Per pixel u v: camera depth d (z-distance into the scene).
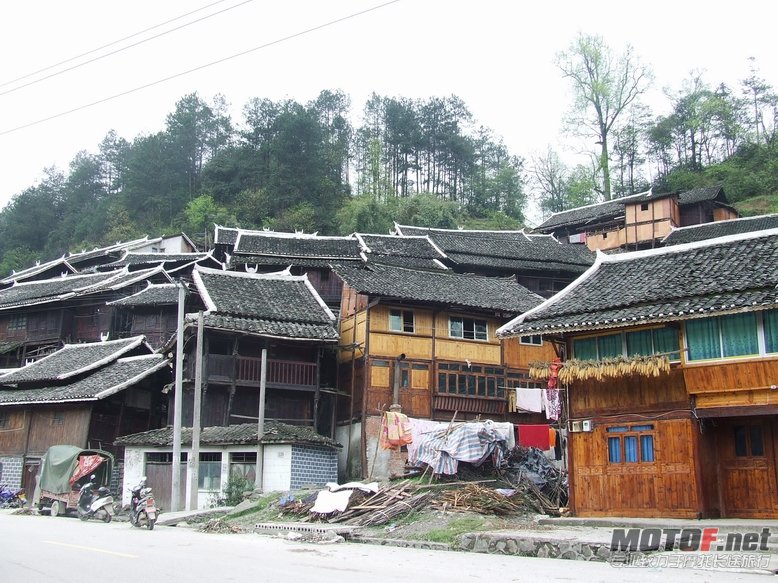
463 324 31.97
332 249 44.69
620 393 18.12
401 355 30.14
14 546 13.69
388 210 67.38
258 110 77.38
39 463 31.81
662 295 17.36
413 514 18.77
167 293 39.47
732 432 17.22
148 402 33.69
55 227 84.31
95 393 30.23
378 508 19.25
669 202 51.91
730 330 16.42
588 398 18.67
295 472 25.31
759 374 15.92
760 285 15.95
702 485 16.50
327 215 69.81
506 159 90.12
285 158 73.69
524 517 18.83
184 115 83.94
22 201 85.69
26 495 31.81
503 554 14.38
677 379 17.22
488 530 16.34
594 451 18.30
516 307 31.69
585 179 68.88
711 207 53.72
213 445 26.11
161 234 71.69
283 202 70.50
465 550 15.09
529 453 23.78
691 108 74.81
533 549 14.06
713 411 16.58
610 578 10.59
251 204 69.81
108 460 26.30
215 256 51.19
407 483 21.00
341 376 32.09
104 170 91.19
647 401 17.64
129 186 79.38
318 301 32.19
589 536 14.48
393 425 25.73
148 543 14.92
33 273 53.97
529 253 47.81
